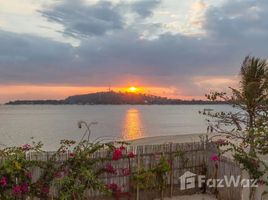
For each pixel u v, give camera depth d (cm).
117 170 842
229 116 1060
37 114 12544
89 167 777
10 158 705
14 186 708
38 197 740
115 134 4409
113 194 835
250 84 995
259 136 810
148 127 5825
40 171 752
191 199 898
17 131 4841
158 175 875
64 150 775
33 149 759
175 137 2703
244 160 792
